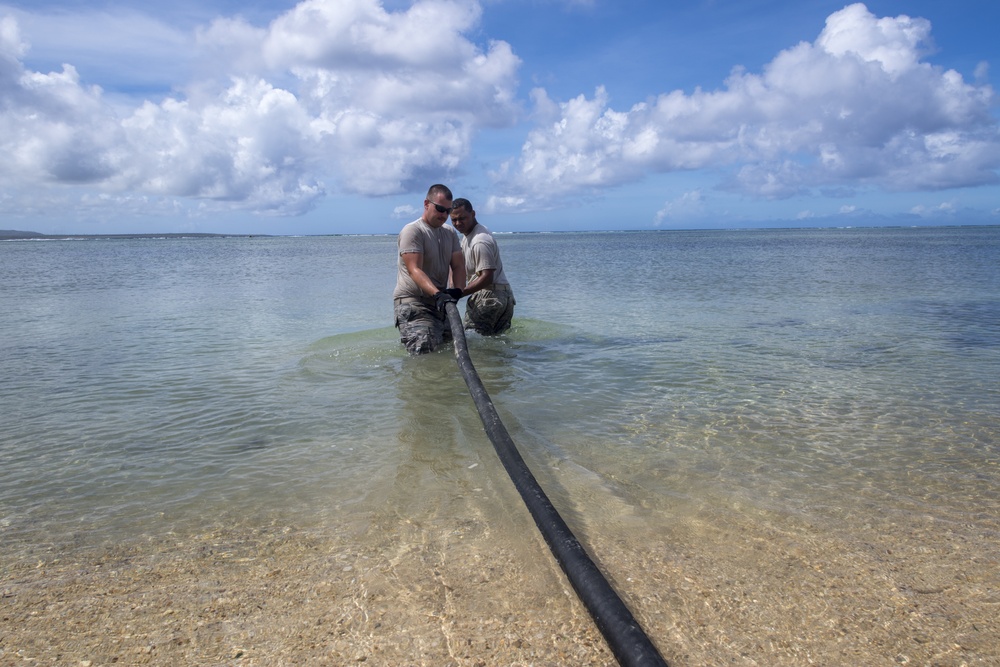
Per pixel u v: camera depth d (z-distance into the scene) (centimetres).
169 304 1133
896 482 314
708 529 267
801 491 304
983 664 184
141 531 271
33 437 394
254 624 206
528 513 283
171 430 406
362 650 193
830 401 459
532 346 678
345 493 307
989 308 966
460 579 231
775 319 868
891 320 849
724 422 412
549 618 208
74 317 951
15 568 242
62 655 192
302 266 2495
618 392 488
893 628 201
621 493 304
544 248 4588
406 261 658
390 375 552
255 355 647
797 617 207
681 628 202
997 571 232
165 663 189
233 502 298
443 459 350
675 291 1268
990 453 353
